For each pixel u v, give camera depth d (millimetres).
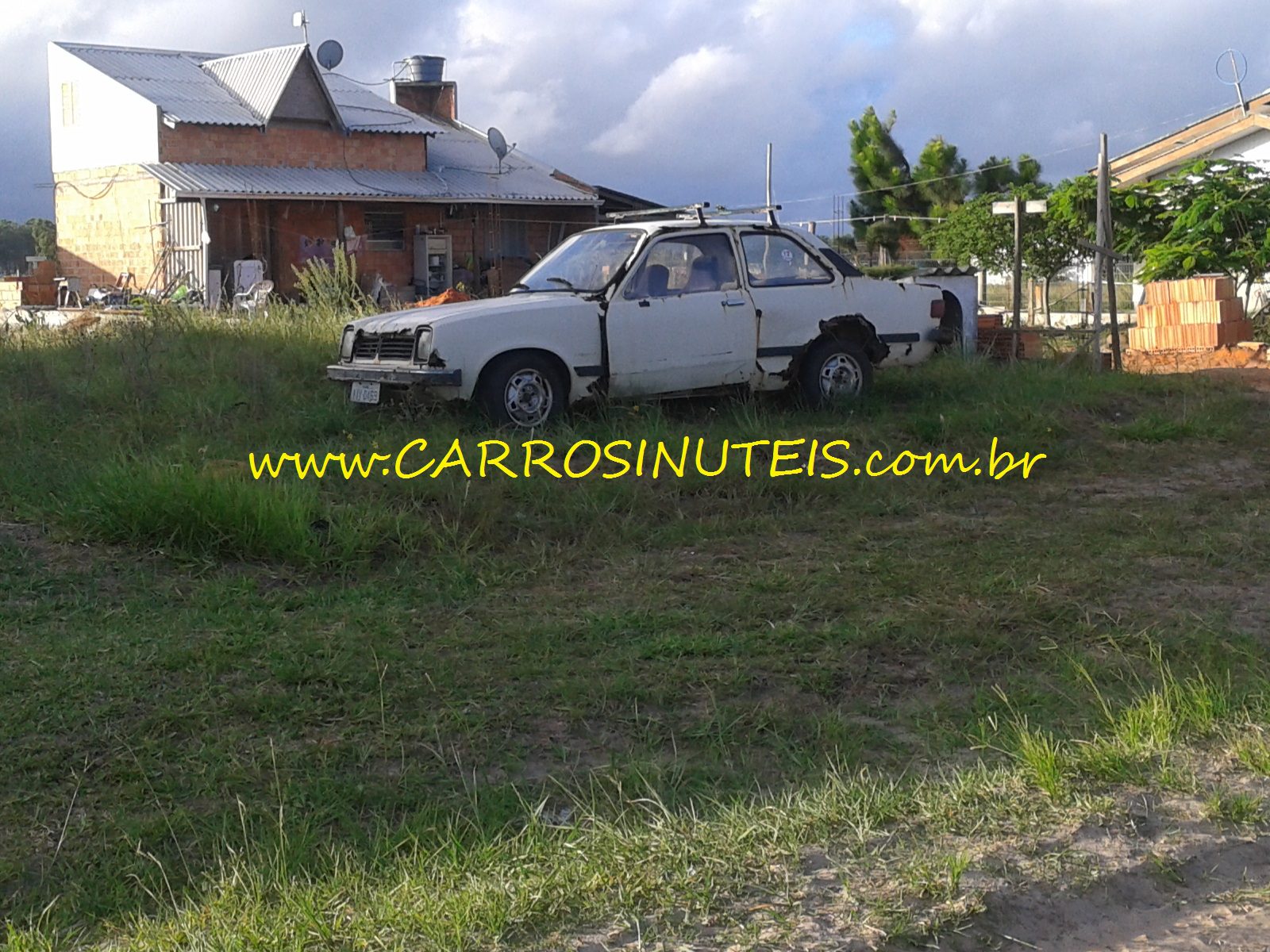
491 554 6973
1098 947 3430
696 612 6066
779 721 4809
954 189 39281
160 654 5312
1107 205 13758
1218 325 18234
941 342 11992
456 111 37406
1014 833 3869
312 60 29406
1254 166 23469
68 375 11320
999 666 5457
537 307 9852
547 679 5211
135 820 4012
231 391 10773
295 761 4426
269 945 3207
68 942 3365
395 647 5496
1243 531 7613
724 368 10664
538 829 3838
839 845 3766
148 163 28250
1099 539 7414
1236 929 3523
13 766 4352
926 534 7547
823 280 11203
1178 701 4797
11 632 5598
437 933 3250
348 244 28906
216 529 6727
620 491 7945
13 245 49969
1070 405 11242
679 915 3383
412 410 9891
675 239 10617
